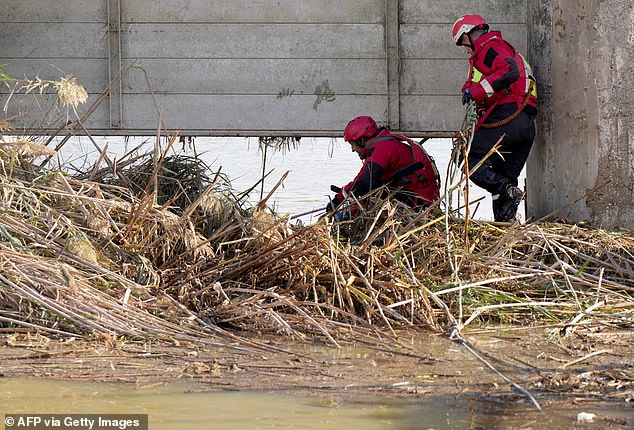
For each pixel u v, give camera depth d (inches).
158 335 355.6
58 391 281.6
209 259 427.8
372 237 439.2
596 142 506.0
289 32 609.3
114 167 512.4
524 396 277.1
